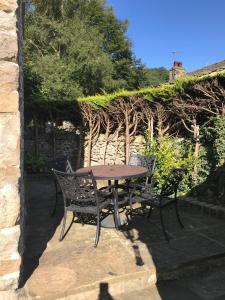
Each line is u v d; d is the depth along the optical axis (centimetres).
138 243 381
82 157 1082
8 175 252
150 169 537
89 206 396
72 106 1045
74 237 404
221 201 523
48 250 363
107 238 398
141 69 2817
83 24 2070
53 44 2012
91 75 1958
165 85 668
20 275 274
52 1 2067
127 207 529
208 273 327
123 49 2706
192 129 637
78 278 295
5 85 250
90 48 1928
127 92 796
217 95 552
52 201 609
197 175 587
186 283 308
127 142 848
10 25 250
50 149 1079
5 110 250
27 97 1159
